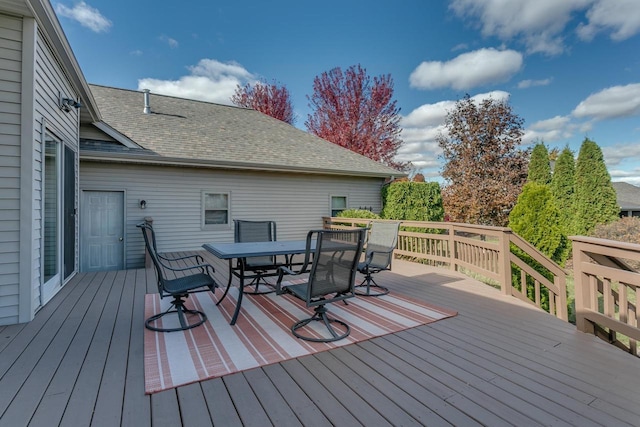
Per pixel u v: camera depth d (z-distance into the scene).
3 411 1.76
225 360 2.38
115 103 9.30
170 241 7.98
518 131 11.73
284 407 1.82
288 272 3.08
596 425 1.67
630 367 2.30
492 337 2.87
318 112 20.27
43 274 3.65
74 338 2.80
